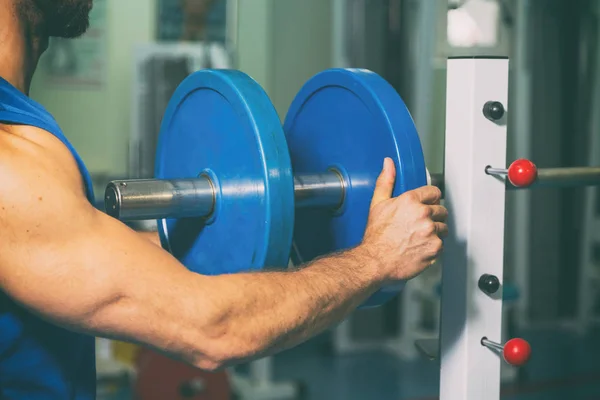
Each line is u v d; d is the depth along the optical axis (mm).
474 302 1246
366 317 4723
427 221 1086
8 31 1032
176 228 1283
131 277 914
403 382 4133
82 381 1096
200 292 936
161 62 4098
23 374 1022
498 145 1230
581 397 3926
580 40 4812
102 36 4633
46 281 894
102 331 930
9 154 909
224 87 1104
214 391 3582
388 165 1127
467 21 4344
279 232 1043
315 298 1003
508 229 4953
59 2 1082
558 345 4703
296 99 1358
